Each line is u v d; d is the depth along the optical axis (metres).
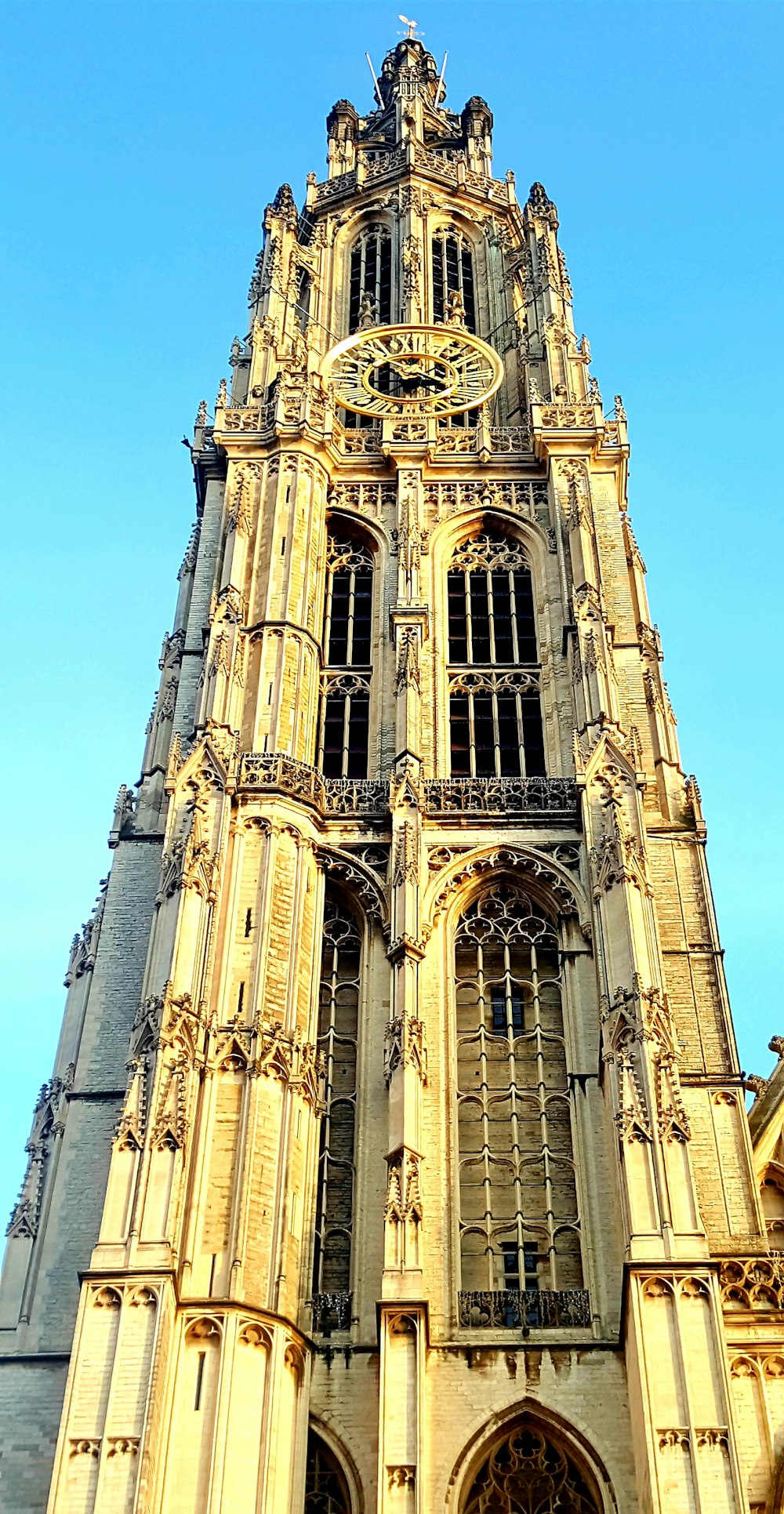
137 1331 44.94
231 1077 52.69
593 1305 50.38
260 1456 44.78
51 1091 58.97
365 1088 55.81
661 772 66.50
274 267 90.12
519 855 61.53
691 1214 48.53
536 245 92.75
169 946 54.12
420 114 108.94
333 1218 53.47
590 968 58.53
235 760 61.44
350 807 62.91
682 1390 44.94
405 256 93.00
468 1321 50.38
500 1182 54.50
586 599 68.75
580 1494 47.00
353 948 60.19
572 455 77.00
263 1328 47.06
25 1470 50.22
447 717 68.50
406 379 85.19
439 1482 46.47
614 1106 52.09
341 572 74.69
